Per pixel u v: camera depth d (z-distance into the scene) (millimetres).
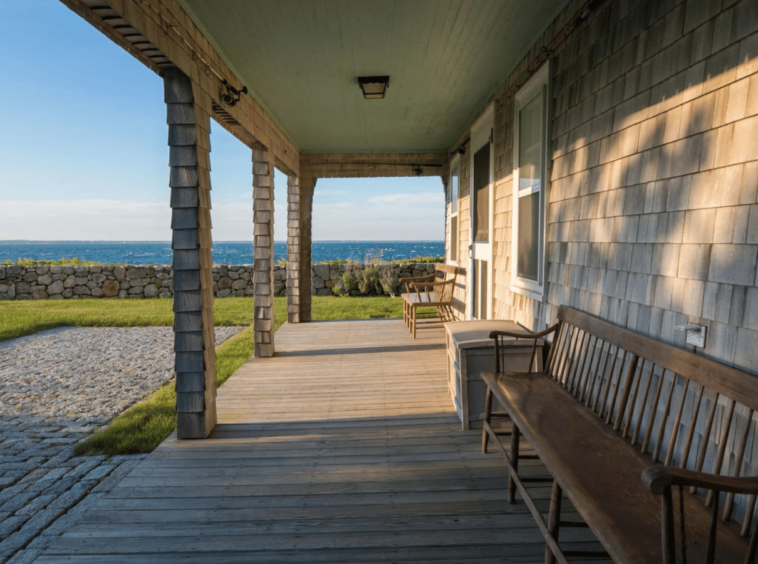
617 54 2182
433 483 2344
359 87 4352
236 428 3139
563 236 2816
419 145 7230
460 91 4531
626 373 2188
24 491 2428
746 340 1410
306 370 4609
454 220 7043
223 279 11555
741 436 1441
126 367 5332
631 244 2066
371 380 4242
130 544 1890
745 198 1418
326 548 1837
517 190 3717
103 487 2441
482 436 2836
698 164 1631
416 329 6785
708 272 1581
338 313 8977
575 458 1622
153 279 11414
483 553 1784
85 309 9562
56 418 3676
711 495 1387
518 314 3760
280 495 2252
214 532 1961
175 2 2572
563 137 2824
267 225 5074
